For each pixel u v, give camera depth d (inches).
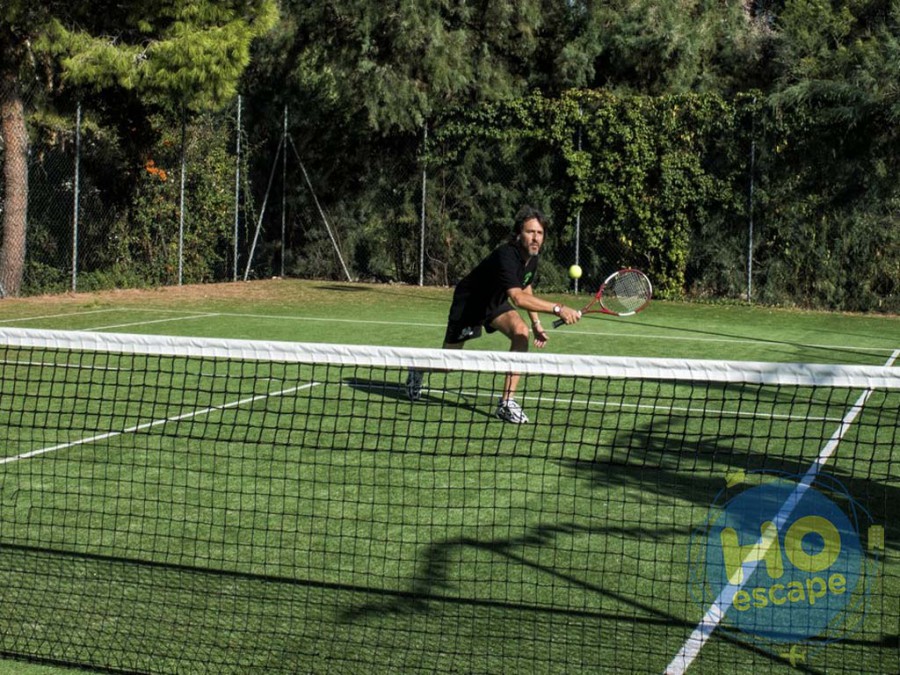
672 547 180.1
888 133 642.2
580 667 132.6
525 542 181.9
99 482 216.8
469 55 764.0
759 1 923.4
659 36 749.9
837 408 311.9
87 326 499.5
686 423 259.0
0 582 161.2
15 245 633.0
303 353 154.2
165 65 604.1
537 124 736.3
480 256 765.9
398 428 275.1
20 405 287.7
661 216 708.0
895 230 647.1
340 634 142.7
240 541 180.5
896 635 144.0
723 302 693.9
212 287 730.8
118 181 714.8
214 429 269.3
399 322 541.3
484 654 136.5
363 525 189.8
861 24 760.3
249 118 800.3
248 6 641.6
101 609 151.0
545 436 266.8
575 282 726.5
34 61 639.1
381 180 791.1
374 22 738.2
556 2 783.1
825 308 671.1
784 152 669.3
